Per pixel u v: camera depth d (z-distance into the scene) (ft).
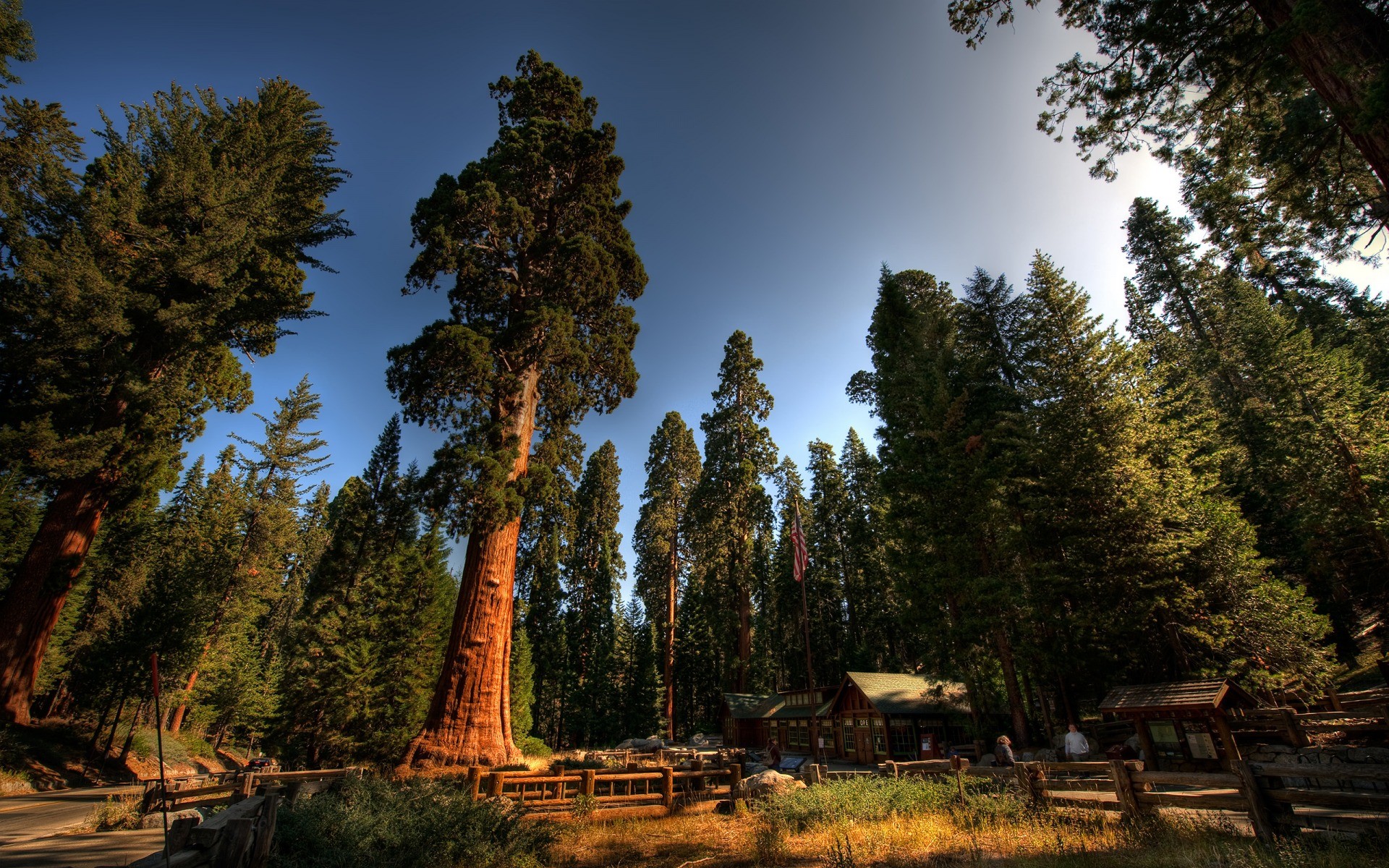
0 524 69.92
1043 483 67.00
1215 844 21.54
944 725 94.43
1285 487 86.99
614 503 185.26
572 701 156.35
